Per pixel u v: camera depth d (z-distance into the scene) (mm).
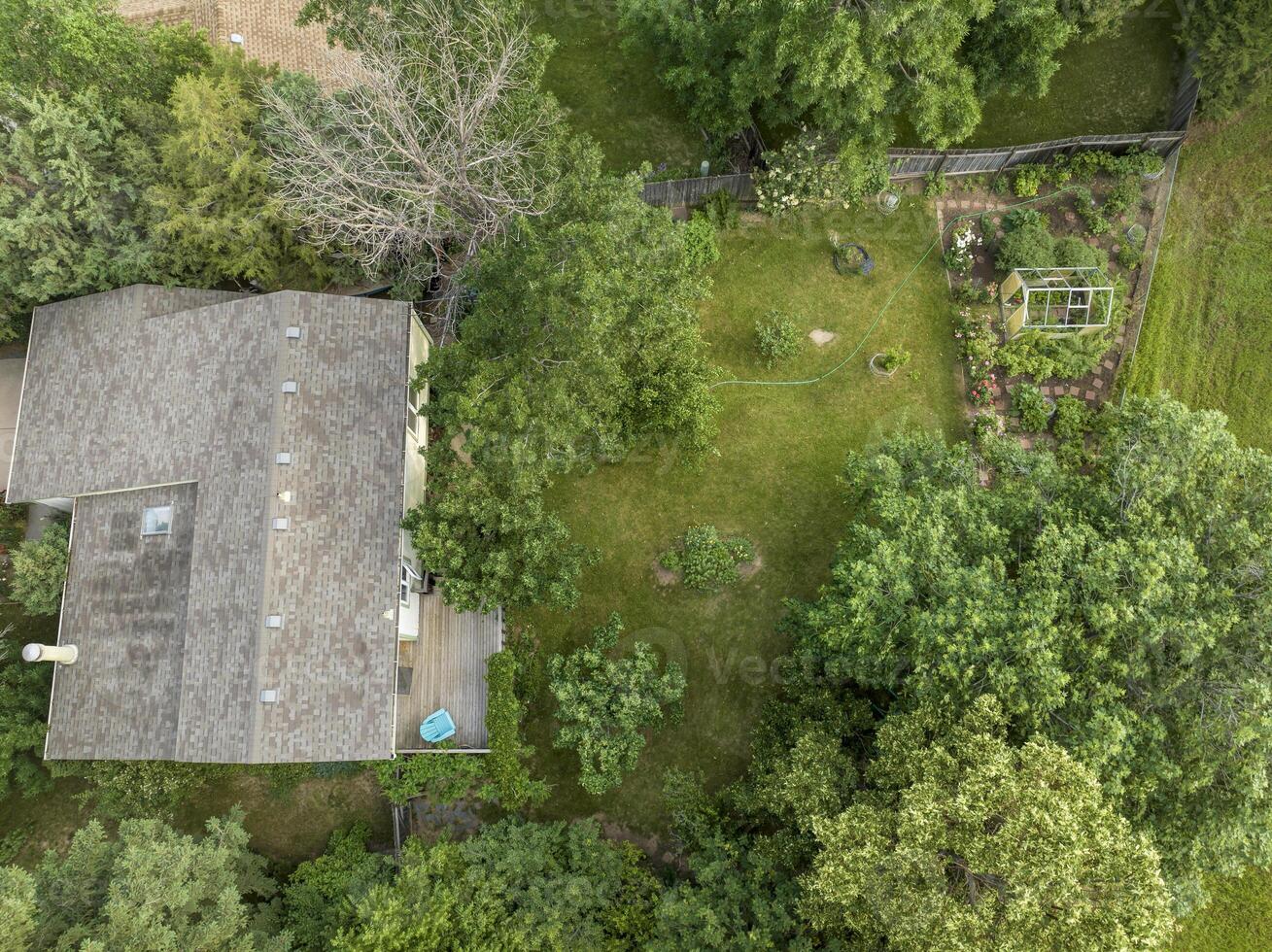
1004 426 25562
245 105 21125
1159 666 16109
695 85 24922
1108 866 14398
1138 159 26609
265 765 22328
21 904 14969
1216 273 26703
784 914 17703
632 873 20344
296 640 18500
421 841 20547
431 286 25156
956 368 26234
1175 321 26516
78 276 21062
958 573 16953
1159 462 17422
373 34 20812
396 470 20047
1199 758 15914
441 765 21203
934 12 19281
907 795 15570
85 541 20875
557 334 17984
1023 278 25359
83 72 20766
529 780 21562
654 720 22094
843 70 19844
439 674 22625
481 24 20609
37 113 19297
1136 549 16453
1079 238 26766
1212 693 15891
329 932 19281
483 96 19781
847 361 26234
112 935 15727
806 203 26609
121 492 20781
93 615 20375
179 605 19797
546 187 21297
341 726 18375
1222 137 27359
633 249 19328
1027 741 15469
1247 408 25922
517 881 18844
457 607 19828
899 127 28250
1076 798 14539
